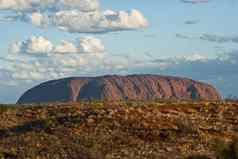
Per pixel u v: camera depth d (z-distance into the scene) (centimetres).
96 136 3888
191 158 3284
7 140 3925
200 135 3925
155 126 4116
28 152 3494
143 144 3712
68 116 4541
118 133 3969
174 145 3694
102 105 5153
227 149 3061
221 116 4641
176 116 4491
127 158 3347
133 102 5444
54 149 3566
